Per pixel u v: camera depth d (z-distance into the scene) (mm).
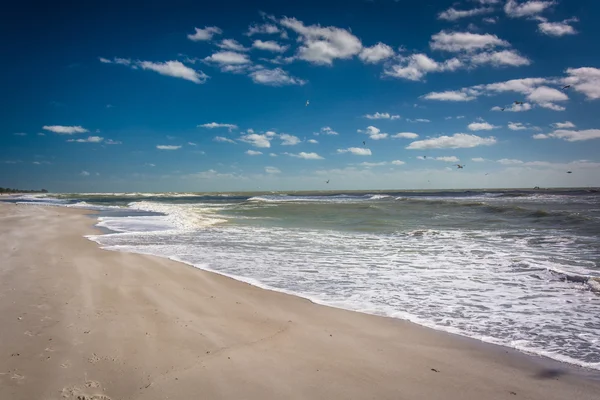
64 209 32750
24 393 3494
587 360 4574
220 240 14523
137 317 5633
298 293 7461
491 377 4133
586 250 11867
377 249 12609
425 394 3756
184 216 24125
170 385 3764
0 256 9969
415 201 39375
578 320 6000
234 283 8141
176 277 8320
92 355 4320
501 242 13750
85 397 3473
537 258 10805
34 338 4719
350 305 6711
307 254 11688
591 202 36031
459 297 7266
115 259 9922
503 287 7965
